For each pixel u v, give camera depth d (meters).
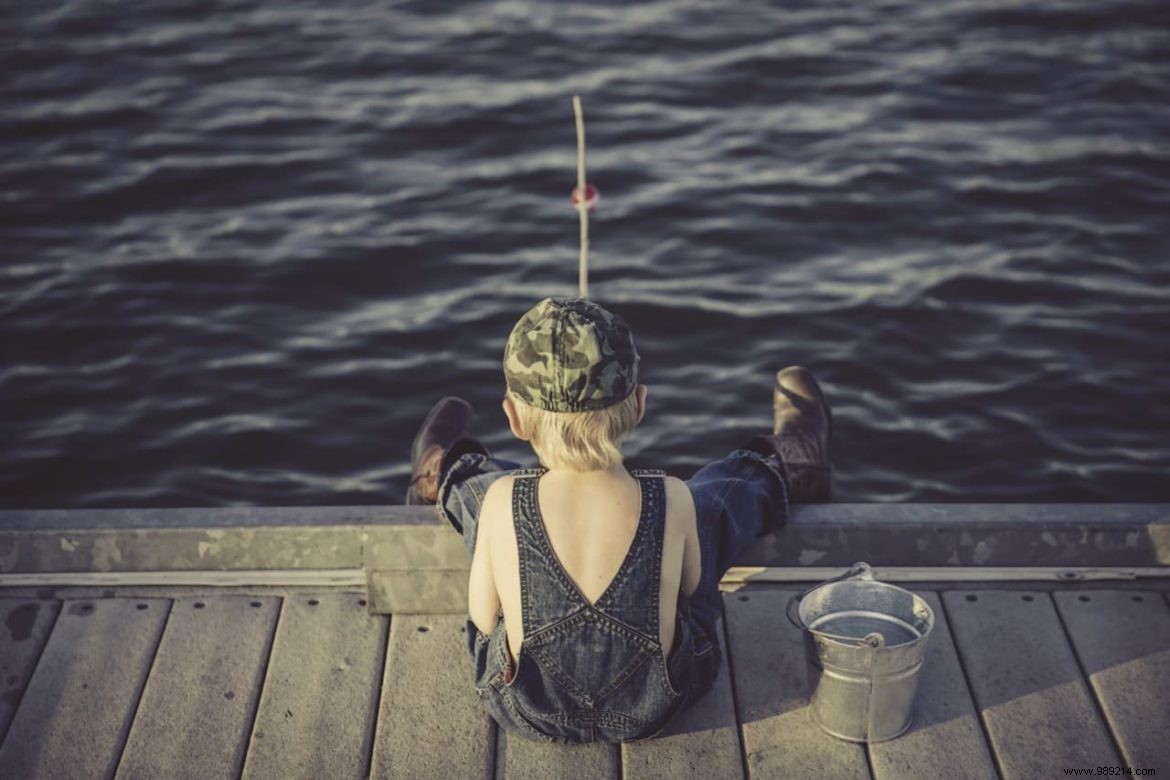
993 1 11.12
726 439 6.07
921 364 6.55
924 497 5.72
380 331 6.92
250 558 3.49
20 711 3.15
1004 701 3.15
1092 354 6.59
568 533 2.75
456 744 3.06
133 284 7.32
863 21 10.84
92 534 3.46
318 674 3.27
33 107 9.47
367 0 11.65
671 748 3.03
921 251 7.51
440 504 3.25
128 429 6.25
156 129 9.16
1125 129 8.88
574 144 8.88
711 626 3.06
